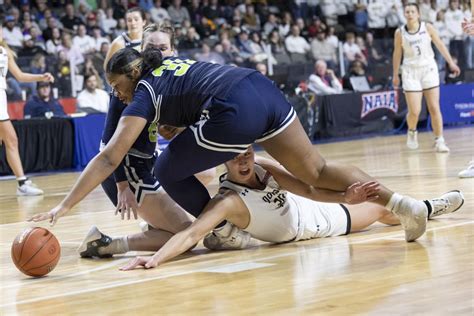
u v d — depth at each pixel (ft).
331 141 48.55
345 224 15.51
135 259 13.56
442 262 12.06
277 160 13.78
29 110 41.19
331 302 9.96
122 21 50.60
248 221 14.49
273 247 14.74
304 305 9.90
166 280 12.18
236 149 13.12
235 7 59.47
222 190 14.70
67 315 10.27
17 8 50.49
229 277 12.09
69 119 41.63
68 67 42.50
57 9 53.78
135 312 10.17
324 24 56.95
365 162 32.94
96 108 43.11
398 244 13.97
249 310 9.84
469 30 22.81
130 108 13.11
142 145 14.58
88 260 14.73
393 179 25.22
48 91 41.63
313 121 49.42
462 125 54.70
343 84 52.34
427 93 36.19
